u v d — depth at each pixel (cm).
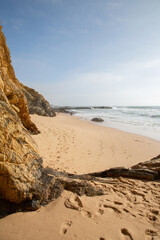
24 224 218
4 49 609
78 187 315
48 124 1445
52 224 221
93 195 302
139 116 3145
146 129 1594
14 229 207
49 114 2584
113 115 3594
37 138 877
